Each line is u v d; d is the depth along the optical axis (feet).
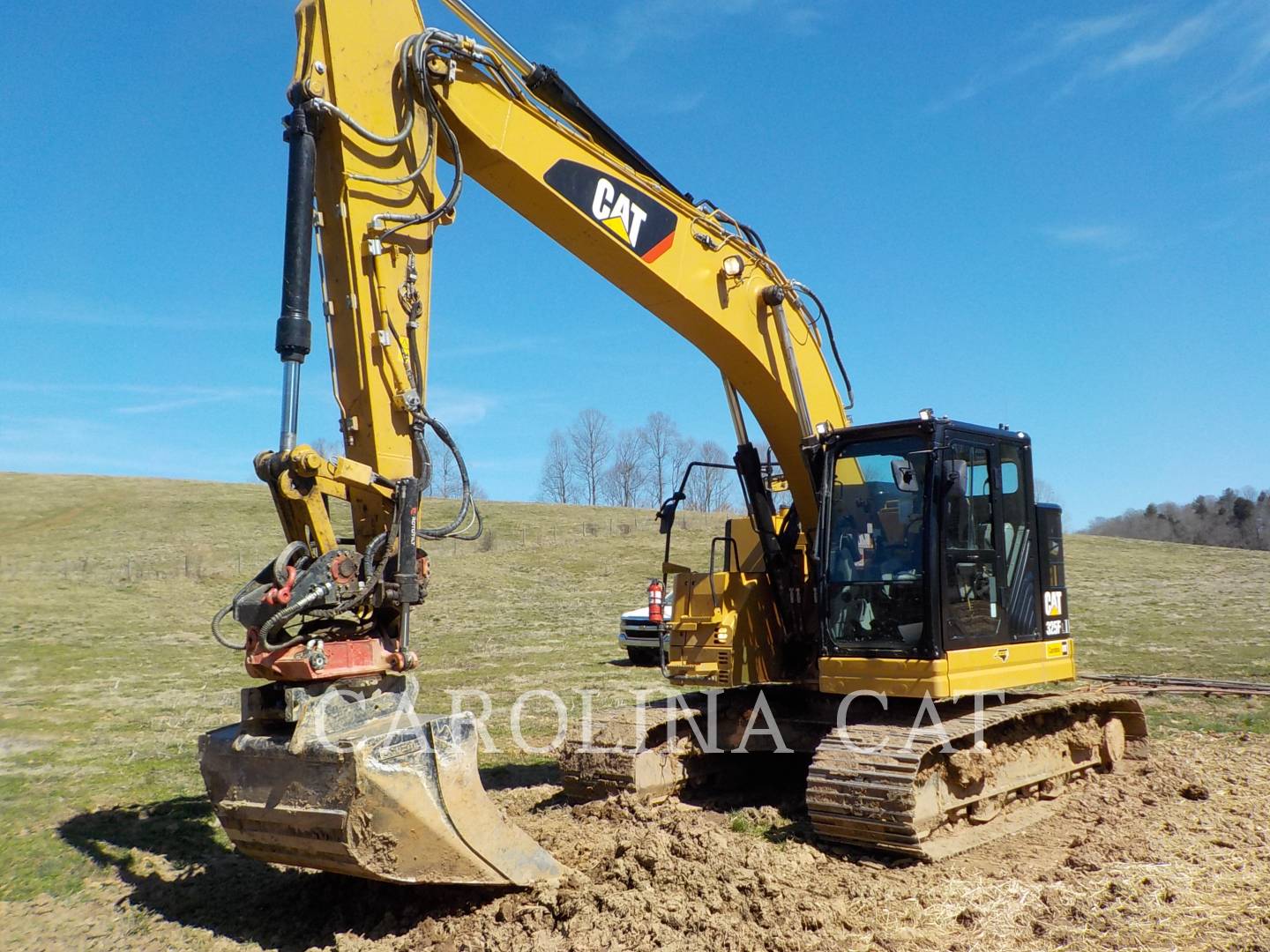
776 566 27.22
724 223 25.89
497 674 53.88
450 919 17.60
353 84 19.11
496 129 21.06
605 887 18.30
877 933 17.10
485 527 152.05
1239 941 16.65
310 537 17.49
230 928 18.63
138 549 125.49
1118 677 49.62
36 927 19.02
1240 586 103.86
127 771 31.86
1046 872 20.25
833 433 25.20
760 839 22.21
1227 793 27.04
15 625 76.18
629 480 243.81
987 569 25.03
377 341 18.76
